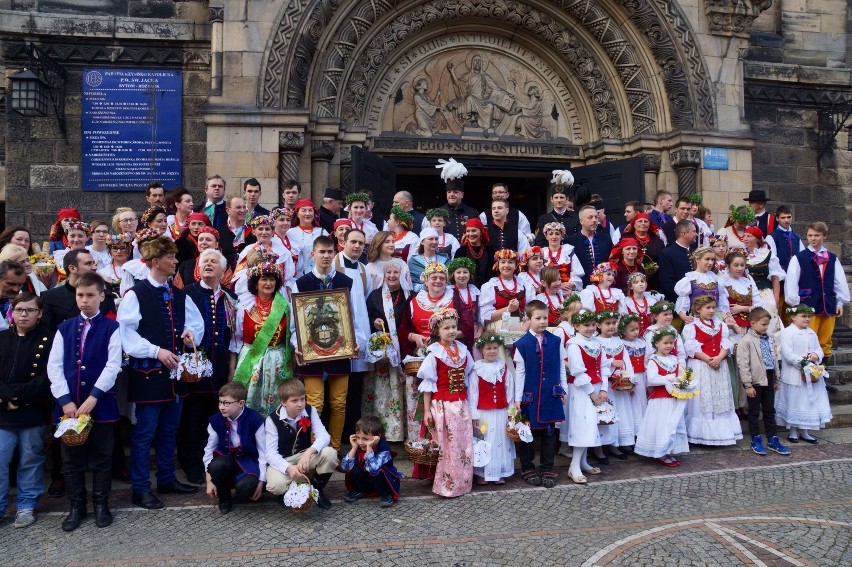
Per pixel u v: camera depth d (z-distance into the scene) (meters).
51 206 11.90
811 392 8.73
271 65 11.48
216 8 11.41
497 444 7.20
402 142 12.98
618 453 8.20
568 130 13.95
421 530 5.90
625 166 12.97
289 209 9.16
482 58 13.58
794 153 14.72
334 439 7.50
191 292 7.05
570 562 5.24
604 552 5.40
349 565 5.20
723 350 8.50
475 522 6.09
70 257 6.80
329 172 12.31
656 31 12.95
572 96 13.88
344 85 12.27
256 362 7.04
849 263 14.74
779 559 5.26
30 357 6.20
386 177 12.53
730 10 13.18
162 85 12.16
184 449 7.20
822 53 15.14
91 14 12.17
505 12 13.07
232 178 11.34
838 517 6.12
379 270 8.06
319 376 7.27
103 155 12.02
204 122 11.38
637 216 9.66
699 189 13.08
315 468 6.42
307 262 8.43
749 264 10.11
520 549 5.48
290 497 5.96
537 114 13.80
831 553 5.36
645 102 13.27
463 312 7.95
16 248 6.88
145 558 5.36
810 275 10.49
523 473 7.33
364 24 12.22
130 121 12.08
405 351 7.80
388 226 9.23
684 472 7.58
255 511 6.38
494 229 9.59
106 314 6.82
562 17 13.27
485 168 13.71
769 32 14.99
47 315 6.68
